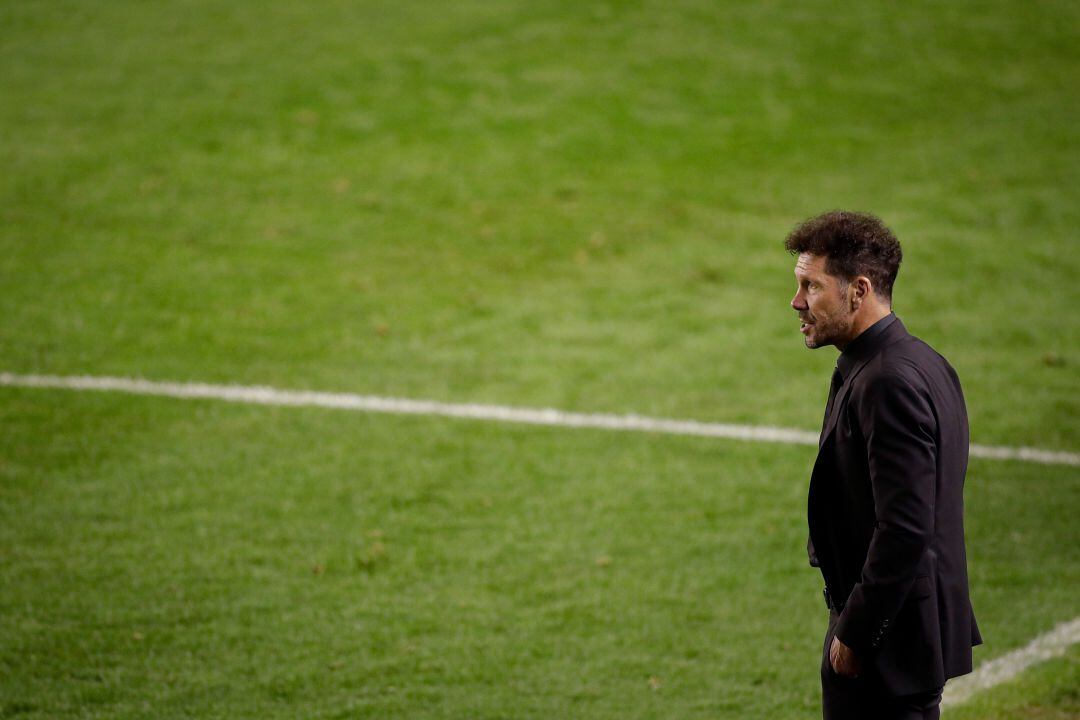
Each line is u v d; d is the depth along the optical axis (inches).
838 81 1897.1
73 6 2124.8
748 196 1540.4
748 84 1876.2
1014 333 1215.6
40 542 810.2
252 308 1222.9
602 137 1692.9
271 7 2145.7
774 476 944.3
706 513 884.6
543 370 1120.2
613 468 951.6
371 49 1959.9
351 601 752.3
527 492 909.8
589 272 1337.4
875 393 409.7
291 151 1615.4
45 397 1030.4
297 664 677.9
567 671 678.5
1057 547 837.8
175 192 1486.2
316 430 995.9
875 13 2158.0
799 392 1092.5
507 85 1843.0
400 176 1560.0
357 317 1214.9
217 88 1798.7
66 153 1576.0
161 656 681.6
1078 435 1015.0
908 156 1665.8
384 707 636.1
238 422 1005.2
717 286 1310.3
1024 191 1561.3
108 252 1328.7
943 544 427.5
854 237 426.6
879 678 422.0
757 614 750.5
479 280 1310.3
